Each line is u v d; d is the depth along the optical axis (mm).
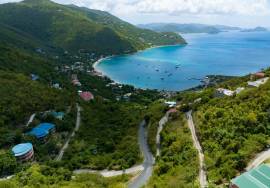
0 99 164125
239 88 166500
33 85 195375
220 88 183375
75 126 177125
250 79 186500
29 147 132375
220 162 100688
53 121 168875
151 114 183625
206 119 138625
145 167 127562
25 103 171750
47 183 107125
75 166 132500
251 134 109938
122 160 133250
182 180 98812
